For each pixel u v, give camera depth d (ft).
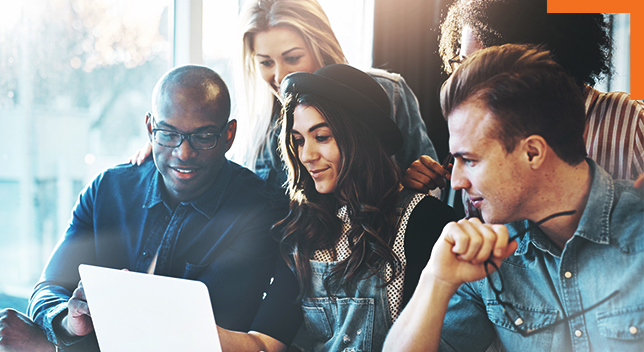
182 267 5.05
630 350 3.02
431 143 4.34
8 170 6.47
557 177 3.16
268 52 4.98
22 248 6.46
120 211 5.25
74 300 4.63
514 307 3.43
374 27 4.58
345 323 4.02
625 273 3.06
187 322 3.33
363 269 4.00
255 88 5.09
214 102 4.88
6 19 6.35
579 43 3.67
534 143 3.11
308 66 4.86
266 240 4.77
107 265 5.27
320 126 4.00
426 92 4.37
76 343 4.80
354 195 3.98
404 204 4.00
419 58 4.39
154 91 5.02
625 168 3.61
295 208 4.33
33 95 6.37
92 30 6.20
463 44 4.15
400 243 3.93
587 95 3.71
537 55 3.15
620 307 3.06
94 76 6.22
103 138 6.24
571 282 3.23
